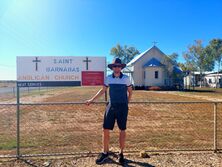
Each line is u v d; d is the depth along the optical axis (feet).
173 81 147.84
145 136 29.22
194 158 20.34
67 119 40.34
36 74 27.14
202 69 186.09
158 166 18.56
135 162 19.34
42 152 22.63
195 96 93.66
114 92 19.22
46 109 50.96
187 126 35.27
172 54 148.25
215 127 22.77
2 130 32.12
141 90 141.28
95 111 48.67
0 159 20.12
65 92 118.21
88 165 18.80
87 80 27.48
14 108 52.21
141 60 152.56
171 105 58.23
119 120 19.27
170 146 25.04
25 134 29.89
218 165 18.85
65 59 27.43
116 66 19.13
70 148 24.17
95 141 26.84
